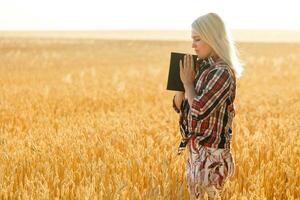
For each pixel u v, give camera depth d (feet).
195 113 14.56
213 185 15.40
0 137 25.94
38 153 20.80
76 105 41.11
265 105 40.75
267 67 98.99
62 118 33.01
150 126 27.53
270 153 20.72
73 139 23.75
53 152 21.29
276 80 70.23
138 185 17.20
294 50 190.19
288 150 20.83
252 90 56.34
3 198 15.97
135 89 54.29
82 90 52.90
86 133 26.07
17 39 285.23
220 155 15.19
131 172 18.48
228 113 15.07
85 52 176.24
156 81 67.62
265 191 17.10
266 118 32.65
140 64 114.32
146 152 20.47
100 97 45.65
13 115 33.30
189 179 15.69
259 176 17.47
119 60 132.87
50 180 17.35
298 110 36.60
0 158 20.71
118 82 65.57
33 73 82.74
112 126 28.12
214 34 14.44
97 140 23.12
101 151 21.71
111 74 81.61
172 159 20.45
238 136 24.21
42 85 60.29
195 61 15.03
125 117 33.47
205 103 14.42
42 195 15.58
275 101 42.78
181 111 15.60
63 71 88.79
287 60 118.21
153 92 51.44
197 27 14.61
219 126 14.96
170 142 23.62
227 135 15.24
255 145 21.79
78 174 18.11
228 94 14.69
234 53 14.75
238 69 14.88
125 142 23.32
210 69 14.64
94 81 66.54
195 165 15.33
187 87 14.78
